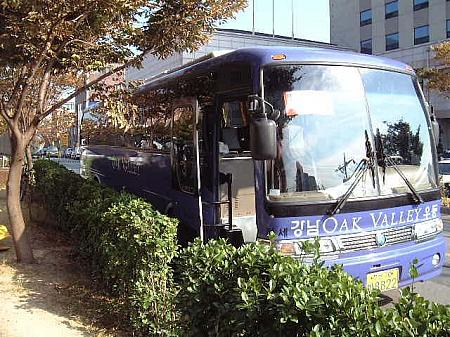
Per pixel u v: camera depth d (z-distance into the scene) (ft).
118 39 23.72
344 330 8.68
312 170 17.63
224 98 22.07
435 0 162.40
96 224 20.65
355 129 18.62
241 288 10.49
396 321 8.32
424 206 19.30
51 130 83.92
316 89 18.40
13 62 23.32
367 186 18.13
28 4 18.98
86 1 19.62
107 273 18.72
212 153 22.76
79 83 46.50
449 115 149.38
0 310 17.92
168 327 15.02
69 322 17.10
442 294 21.97
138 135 33.42
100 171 45.27
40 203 37.65
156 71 80.94
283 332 9.63
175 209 26.35
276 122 17.57
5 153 50.34
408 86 20.59
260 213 17.34
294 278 10.30
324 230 17.13
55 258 25.76
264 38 124.98
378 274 17.58
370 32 185.06
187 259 12.73
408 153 19.69
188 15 22.93
